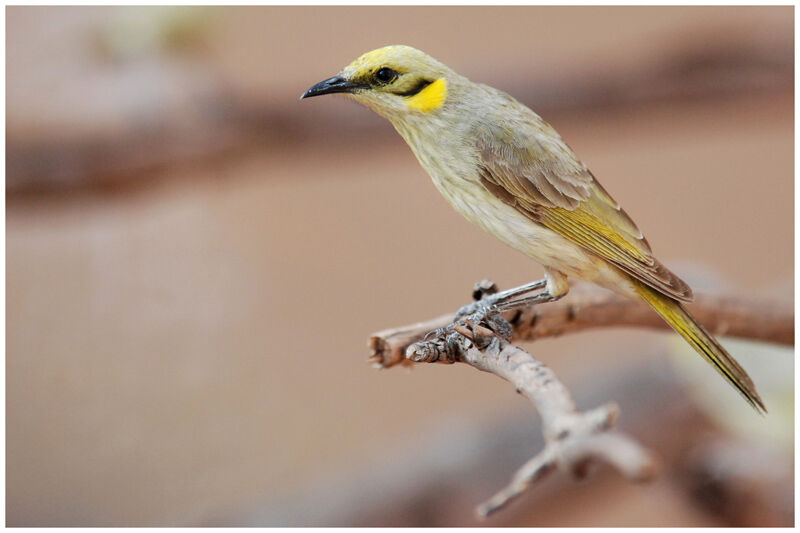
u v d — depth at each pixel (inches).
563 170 125.6
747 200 141.9
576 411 121.3
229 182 131.2
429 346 123.0
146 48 130.3
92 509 131.3
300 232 135.3
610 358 133.6
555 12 135.0
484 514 121.1
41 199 130.3
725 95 132.0
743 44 131.6
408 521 130.0
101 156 130.0
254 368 133.7
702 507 129.5
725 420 128.6
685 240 138.0
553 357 135.0
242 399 133.3
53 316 133.0
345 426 133.3
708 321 126.2
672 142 137.7
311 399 133.7
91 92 130.1
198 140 130.3
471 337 122.9
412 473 130.5
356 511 130.0
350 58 135.0
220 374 133.5
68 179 130.0
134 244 133.3
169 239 133.6
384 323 134.8
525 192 125.5
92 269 133.3
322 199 135.8
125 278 133.4
